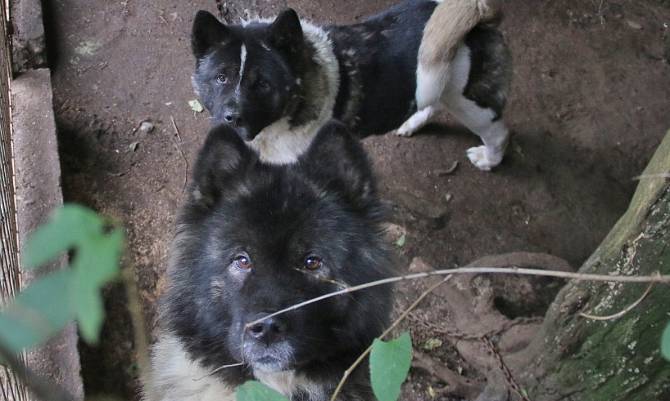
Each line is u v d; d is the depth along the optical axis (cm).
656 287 91
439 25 143
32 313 22
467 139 178
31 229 129
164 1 188
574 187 175
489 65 150
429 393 130
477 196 170
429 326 137
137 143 161
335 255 86
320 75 141
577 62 200
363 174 90
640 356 98
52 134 144
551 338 110
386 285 91
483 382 130
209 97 139
